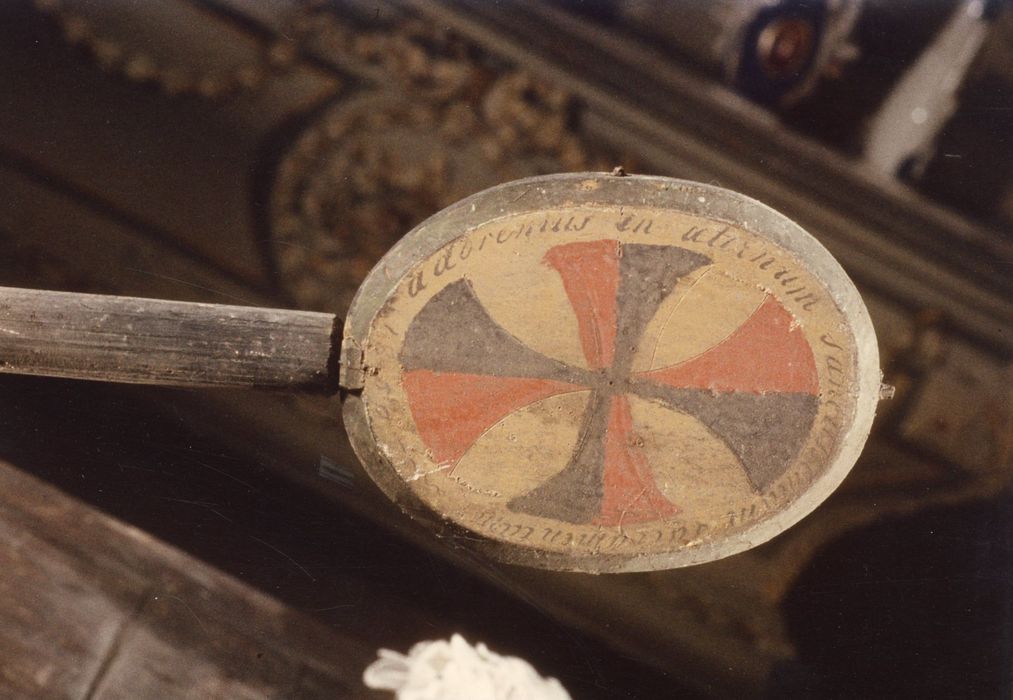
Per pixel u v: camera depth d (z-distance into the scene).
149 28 1.15
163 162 1.16
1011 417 1.15
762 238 1.10
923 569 1.17
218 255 1.16
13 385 1.18
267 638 1.19
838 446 1.12
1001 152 1.13
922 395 1.16
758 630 1.18
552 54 1.13
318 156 1.15
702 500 1.13
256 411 1.18
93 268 1.17
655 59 1.13
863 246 1.14
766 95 1.13
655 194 1.10
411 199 1.15
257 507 1.19
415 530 1.18
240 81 1.15
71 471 1.19
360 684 1.19
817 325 1.11
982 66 1.12
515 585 1.18
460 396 1.12
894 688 1.18
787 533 1.17
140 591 1.19
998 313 1.14
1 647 1.19
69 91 1.16
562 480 1.13
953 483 1.17
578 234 1.11
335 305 1.16
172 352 1.12
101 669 1.19
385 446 1.13
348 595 1.19
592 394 1.12
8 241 1.17
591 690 1.19
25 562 1.20
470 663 1.19
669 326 1.11
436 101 1.14
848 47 1.12
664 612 1.18
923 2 1.12
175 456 1.19
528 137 1.14
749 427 1.12
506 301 1.11
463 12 1.13
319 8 1.14
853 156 1.13
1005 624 1.17
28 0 1.15
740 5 1.12
